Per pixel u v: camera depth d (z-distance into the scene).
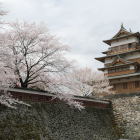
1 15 14.55
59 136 21.14
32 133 18.23
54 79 21.94
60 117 22.62
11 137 16.42
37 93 21.09
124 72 43.16
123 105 30.56
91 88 41.75
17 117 17.98
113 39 47.44
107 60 47.34
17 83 19.30
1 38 15.97
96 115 27.88
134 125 29.03
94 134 25.52
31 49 22.00
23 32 22.00
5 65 15.35
